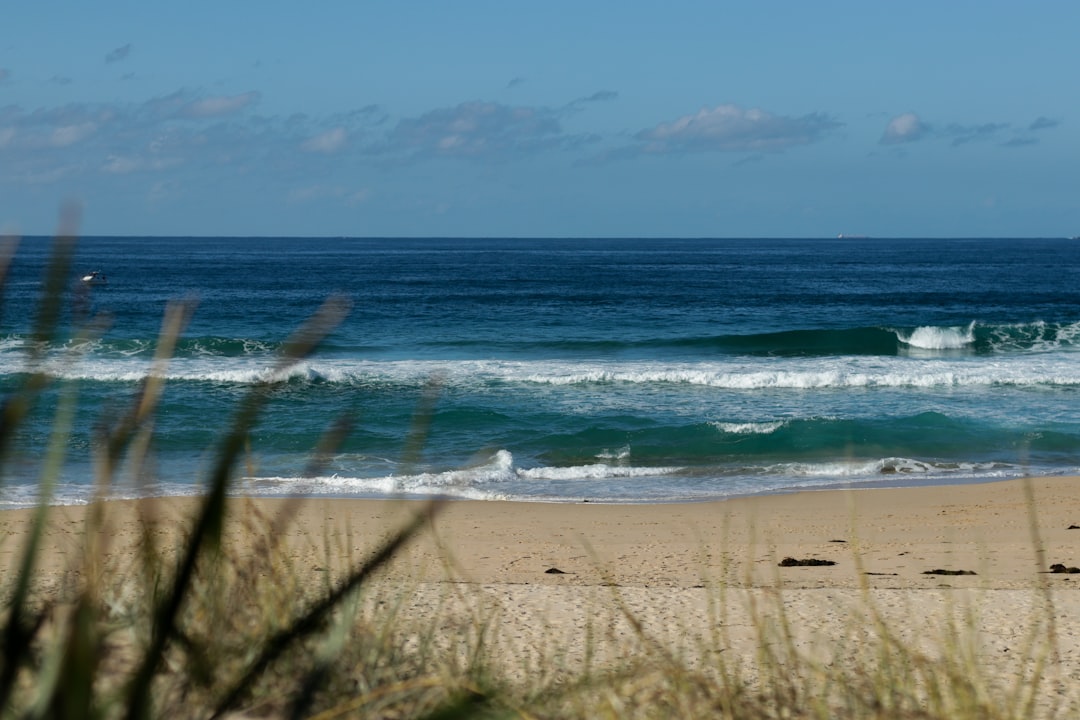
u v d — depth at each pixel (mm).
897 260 173250
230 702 1477
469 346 49156
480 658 4699
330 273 118625
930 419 27812
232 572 4148
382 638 4281
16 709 1117
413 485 20516
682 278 113438
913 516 17875
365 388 33375
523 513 18312
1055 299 83438
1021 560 13664
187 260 152125
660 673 4570
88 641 973
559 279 109812
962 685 4531
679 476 22688
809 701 4715
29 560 1148
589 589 9172
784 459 24297
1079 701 5441
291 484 20016
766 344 48938
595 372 35875
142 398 1315
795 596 9062
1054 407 30641
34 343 1121
